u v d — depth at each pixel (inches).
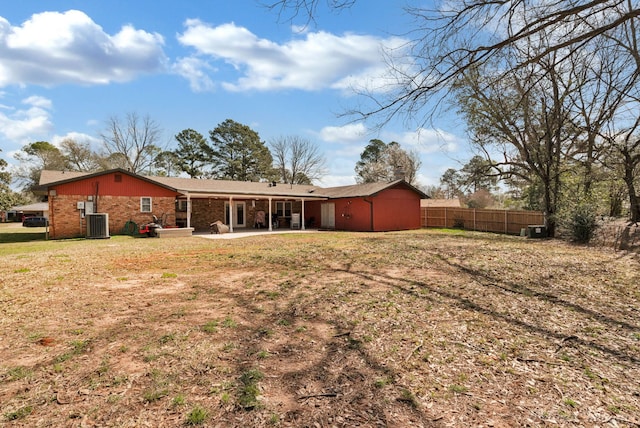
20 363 108.3
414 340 128.6
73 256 353.4
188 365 107.0
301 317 155.9
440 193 1822.1
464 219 831.1
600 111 322.3
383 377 99.3
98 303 178.2
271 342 126.5
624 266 289.1
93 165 1555.1
